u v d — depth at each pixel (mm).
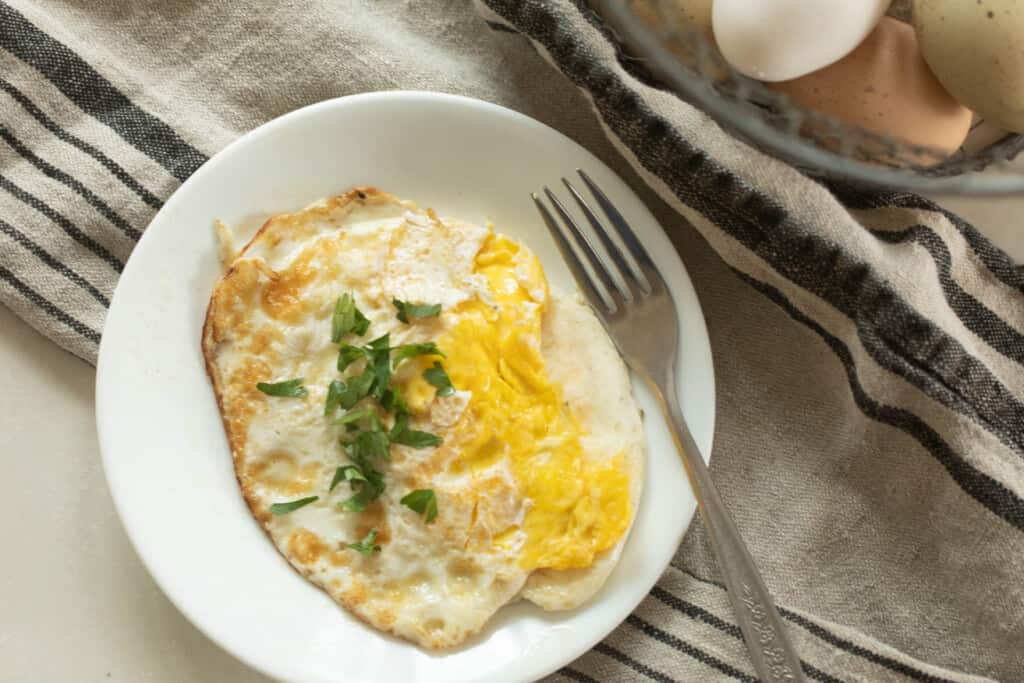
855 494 544
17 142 534
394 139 525
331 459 508
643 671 534
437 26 559
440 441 502
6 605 533
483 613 503
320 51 544
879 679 532
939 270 524
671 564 540
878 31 476
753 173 503
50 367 543
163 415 509
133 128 538
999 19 450
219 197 513
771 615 498
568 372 521
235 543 508
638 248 519
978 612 537
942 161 486
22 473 539
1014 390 537
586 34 504
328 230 519
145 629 536
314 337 510
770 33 455
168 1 544
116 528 539
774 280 525
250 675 536
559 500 510
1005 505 524
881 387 524
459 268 515
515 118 523
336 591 505
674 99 505
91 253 536
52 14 543
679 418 514
